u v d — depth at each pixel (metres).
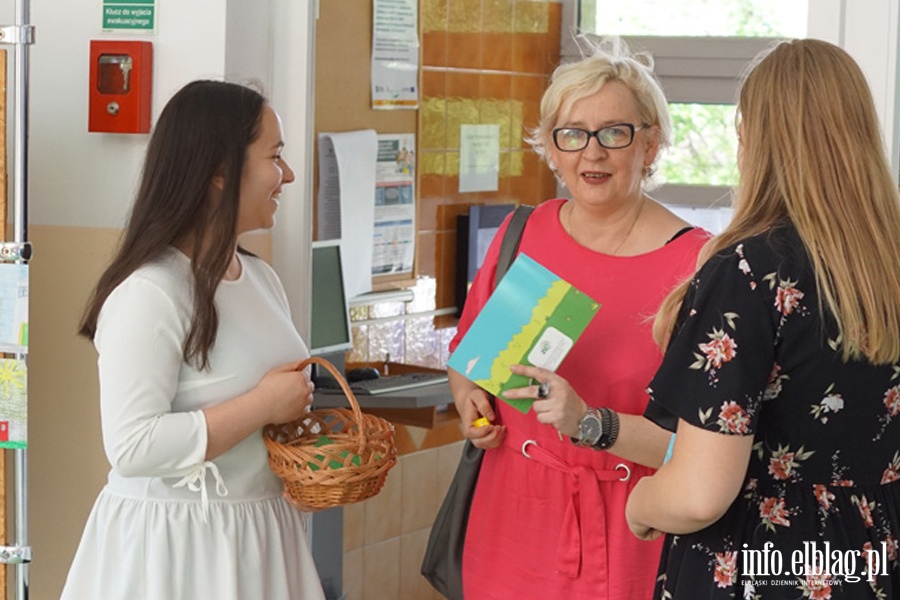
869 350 1.75
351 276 4.19
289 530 2.34
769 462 1.79
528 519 2.51
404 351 4.52
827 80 1.79
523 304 2.42
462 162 4.74
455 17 4.63
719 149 4.83
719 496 1.71
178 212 2.19
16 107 2.54
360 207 4.21
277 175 2.28
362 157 4.20
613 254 2.50
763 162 1.82
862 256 1.74
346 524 4.24
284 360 2.31
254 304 2.30
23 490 2.60
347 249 4.16
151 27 2.92
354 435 2.27
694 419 1.73
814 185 1.77
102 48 2.92
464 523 2.65
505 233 2.63
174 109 2.24
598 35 5.09
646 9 4.97
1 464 2.63
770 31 4.73
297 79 3.05
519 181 5.07
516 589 2.52
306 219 3.09
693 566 1.81
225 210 2.20
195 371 2.20
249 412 2.18
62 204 3.01
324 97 4.05
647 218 2.51
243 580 2.24
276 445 2.24
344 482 2.17
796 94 1.80
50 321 3.04
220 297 2.24
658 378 1.77
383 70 4.29
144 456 2.11
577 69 2.48
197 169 2.20
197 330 2.16
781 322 1.74
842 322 1.73
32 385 3.06
